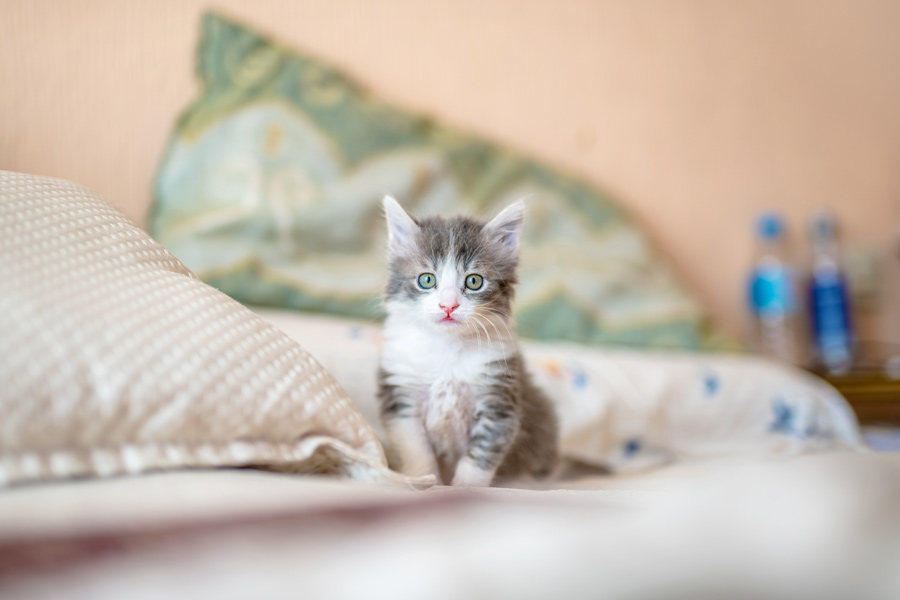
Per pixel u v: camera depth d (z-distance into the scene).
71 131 0.77
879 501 0.24
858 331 1.03
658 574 0.20
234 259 0.74
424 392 0.61
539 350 0.76
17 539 0.24
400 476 0.42
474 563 0.21
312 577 0.20
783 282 0.98
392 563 0.21
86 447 0.32
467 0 0.90
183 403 0.35
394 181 0.82
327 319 0.75
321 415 0.42
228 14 0.82
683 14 0.99
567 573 0.20
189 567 0.21
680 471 0.67
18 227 0.38
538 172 0.90
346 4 0.86
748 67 1.01
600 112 0.95
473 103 0.91
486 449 0.59
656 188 0.98
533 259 0.86
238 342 0.40
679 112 0.98
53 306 0.34
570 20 0.94
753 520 0.23
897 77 1.06
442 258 0.62
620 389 0.74
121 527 0.25
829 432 0.78
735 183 1.00
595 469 0.70
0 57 0.75
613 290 0.86
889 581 0.19
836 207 1.04
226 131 0.78
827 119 1.04
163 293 0.40
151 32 0.79
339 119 0.82
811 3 1.04
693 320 0.88
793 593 0.19
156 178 0.76
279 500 0.29
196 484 0.31
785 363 0.98
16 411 0.30
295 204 0.78
